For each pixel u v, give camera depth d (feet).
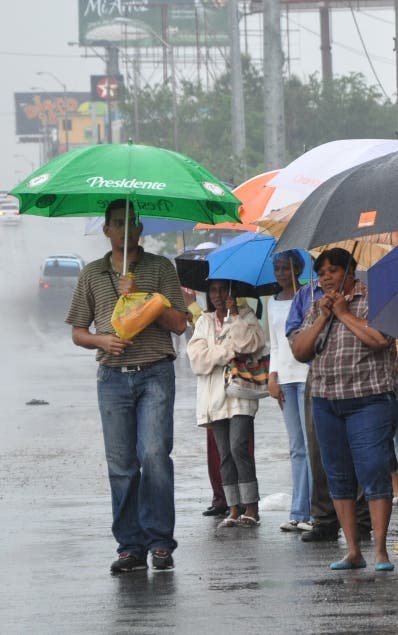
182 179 57.47
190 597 53.31
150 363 59.36
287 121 378.94
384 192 51.06
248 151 313.32
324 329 58.03
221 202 58.70
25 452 105.60
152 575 58.34
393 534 67.56
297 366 69.56
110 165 57.41
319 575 57.11
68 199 63.87
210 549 65.00
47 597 54.08
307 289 65.16
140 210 63.36
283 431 116.78
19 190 58.23
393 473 77.10
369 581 55.47
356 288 58.54
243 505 73.31
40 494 84.48
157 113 412.57
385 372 57.52
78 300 60.39
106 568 60.23
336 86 383.45
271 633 46.96
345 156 66.95
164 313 59.06
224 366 73.10
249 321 73.87
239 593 53.83
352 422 57.62
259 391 72.69
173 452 104.12
